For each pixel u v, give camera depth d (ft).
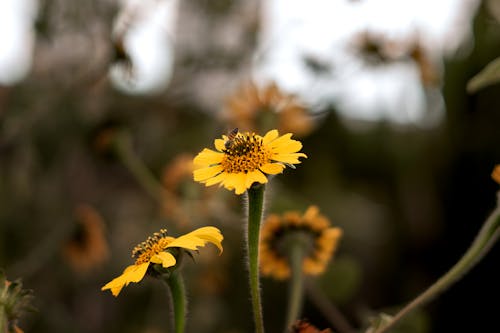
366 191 3.67
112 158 2.68
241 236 3.21
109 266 3.27
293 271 1.64
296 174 3.36
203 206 2.52
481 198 3.60
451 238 3.62
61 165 2.86
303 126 2.33
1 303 1.29
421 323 1.97
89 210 2.82
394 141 3.37
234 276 3.36
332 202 3.46
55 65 2.79
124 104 3.03
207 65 3.19
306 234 1.67
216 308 3.34
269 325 3.32
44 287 2.83
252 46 3.24
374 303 3.51
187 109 3.31
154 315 3.19
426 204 3.70
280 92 2.29
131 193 3.45
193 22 3.25
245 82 2.68
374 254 3.62
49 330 2.71
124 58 2.30
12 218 2.81
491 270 3.29
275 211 2.13
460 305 3.36
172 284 1.31
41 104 2.67
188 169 2.57
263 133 2.25
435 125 3.66
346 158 3.35
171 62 3.23
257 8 3.29
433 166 3.67
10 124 2.61
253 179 1.27
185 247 1.26
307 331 1.34
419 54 2.64
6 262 2.79
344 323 1.92
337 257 3.51
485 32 3.19
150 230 3.30
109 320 3.28
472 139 3.59
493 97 3.51
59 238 2.76
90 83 2.65
